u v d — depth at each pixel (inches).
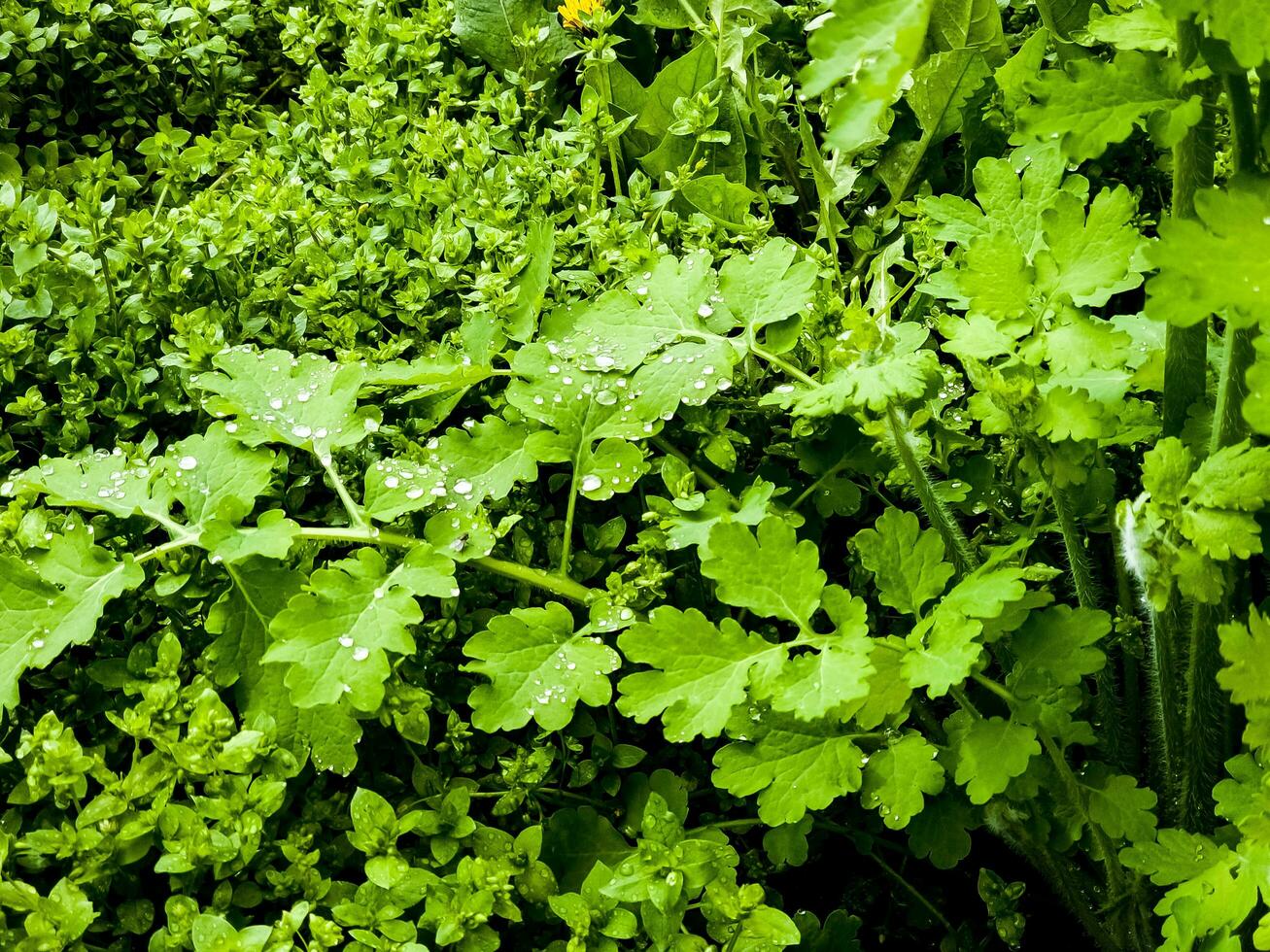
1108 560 20.7
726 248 22.4
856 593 19.9
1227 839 16.9
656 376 18.5
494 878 16.5
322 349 21.0
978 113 22.9
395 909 16.3
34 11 25.9
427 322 21.6
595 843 17.9
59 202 21.8
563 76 27.4
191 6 26.0
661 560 19.1
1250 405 13.3
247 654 17.2
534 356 18.8
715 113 22.9
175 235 21.3
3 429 20.6
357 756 17.6
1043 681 16.6
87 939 17.2
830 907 19.8
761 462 20.8
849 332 17.3
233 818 16.4
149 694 16.9
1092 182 23.5
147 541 20.0
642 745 19.8
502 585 19.4
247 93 27.7
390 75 25.8
